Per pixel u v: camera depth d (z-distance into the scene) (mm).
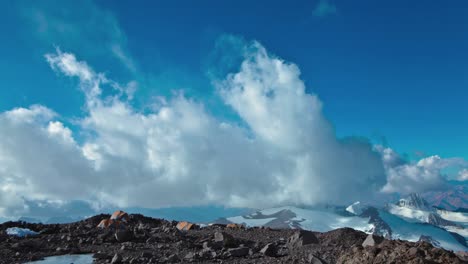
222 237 31516
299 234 31984
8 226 39938
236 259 25641
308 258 24484
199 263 24375
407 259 16609
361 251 18828
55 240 34219
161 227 43406
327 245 30516
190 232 42406
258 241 34531
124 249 30203
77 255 28719
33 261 26766
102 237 35250
